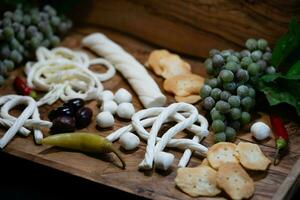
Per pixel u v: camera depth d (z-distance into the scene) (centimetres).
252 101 62
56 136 59
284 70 68
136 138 60
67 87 69
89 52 77
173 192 54
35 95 68
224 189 53
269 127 63
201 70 73
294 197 63
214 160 56
